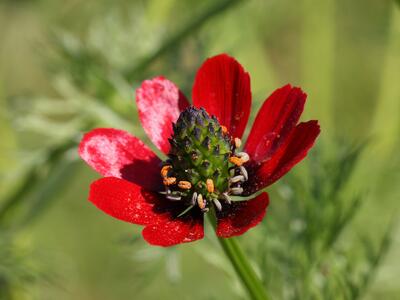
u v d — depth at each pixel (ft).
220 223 0.39
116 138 0.41
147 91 0.42
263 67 0.70
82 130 0.60
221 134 0.40
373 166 0.61
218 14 0.57
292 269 0.50
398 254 0.59
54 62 0.60
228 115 0.41
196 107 0.41
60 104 0.61
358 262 0.50
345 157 0.50
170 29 0.65
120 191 0.39
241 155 0.40
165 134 0.42
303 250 0.50
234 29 0.64
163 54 0.58
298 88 0.40
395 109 0.67
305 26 0.70
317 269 0.49
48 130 0.60
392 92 0.68
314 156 0.51
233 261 0.40
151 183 0.41
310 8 0.69
